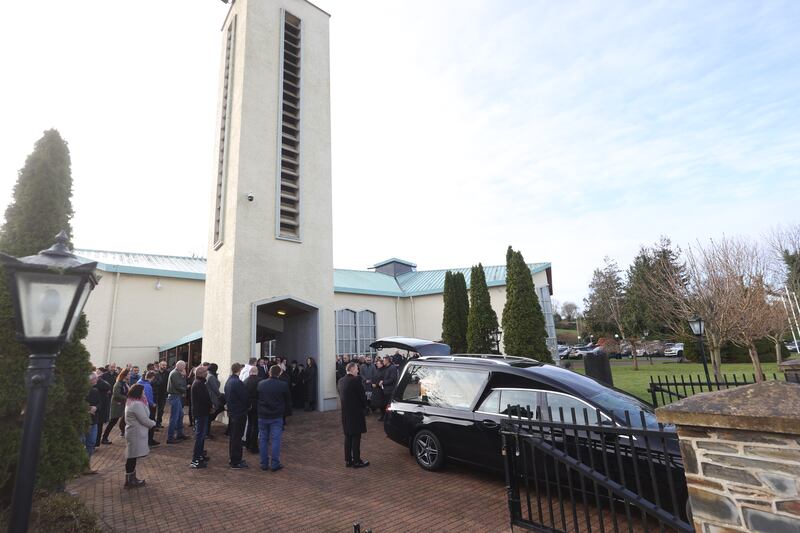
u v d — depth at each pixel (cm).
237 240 1226
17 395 470
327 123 1562
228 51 1530
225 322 1207
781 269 2105
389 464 718
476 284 1588
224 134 1422
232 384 751
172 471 705
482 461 595
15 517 264
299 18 1572
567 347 4481
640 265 3119
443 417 650
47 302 289
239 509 540
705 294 1430
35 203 541
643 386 1527
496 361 655
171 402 920
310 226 1416
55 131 575
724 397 272
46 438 497
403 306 2392
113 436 988
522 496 566
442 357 724
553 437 420
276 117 1407
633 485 463
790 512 233
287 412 787
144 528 487
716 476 265
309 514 520
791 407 238
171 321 1736
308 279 1368
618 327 3778
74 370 542
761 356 2450
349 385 723
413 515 508
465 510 517
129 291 1669
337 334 2077
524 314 1373
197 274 1817
